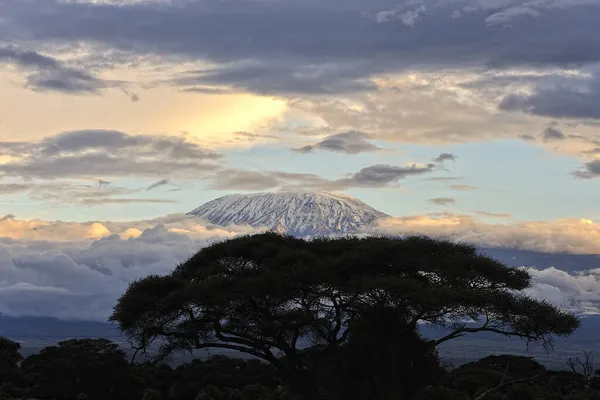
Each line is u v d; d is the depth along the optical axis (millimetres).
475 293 63594
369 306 64188
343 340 66250
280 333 66750
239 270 70000
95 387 80812
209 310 66562
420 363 62938
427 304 62031
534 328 64875
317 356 65875
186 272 71750
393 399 59656
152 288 67312
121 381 81250
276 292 64625
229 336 69750
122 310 66938
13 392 76125
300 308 66312
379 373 61531
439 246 69188
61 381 80500
